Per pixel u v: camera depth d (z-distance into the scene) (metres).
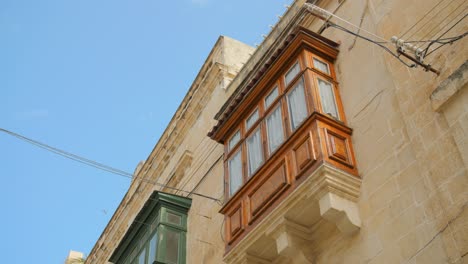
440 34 8.84
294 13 14.57
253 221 10.08
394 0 10.23
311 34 11.26
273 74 11.59
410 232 7.95
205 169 15.72
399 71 9.32
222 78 17.00
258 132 11.44
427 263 7.47
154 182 17.44
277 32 15.13
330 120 9.80
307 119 9.71
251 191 10.47
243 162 11.41
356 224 8.78
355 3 11.60
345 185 9.05
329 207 8.73
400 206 8.30
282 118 10.74
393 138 9.04
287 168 9.71
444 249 7.30
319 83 10.60
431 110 8.33
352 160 9.50
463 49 8.23
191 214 15.19
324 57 11.34
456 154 7.62
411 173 8.40
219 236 13.30
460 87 7.81
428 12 9.30
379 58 10.20
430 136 8.16
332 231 9.30
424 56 8.62
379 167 9.02
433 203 7.70
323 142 9.34
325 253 9.27
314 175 8.99
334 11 12.26
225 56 17.53
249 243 9.95
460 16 8.64
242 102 12.21
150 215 15.39
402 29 9.68
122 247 15.95
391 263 8.01
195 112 17.88
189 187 16.11
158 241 14.16
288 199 9.30
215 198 14.38
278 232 9.47
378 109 9.67
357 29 11.15
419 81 8.81
